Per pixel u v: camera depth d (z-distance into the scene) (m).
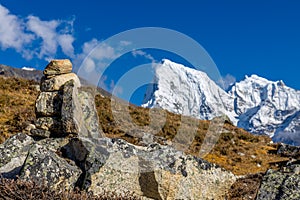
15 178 10.84
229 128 31.38
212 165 14.46
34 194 9.01
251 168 22.38
